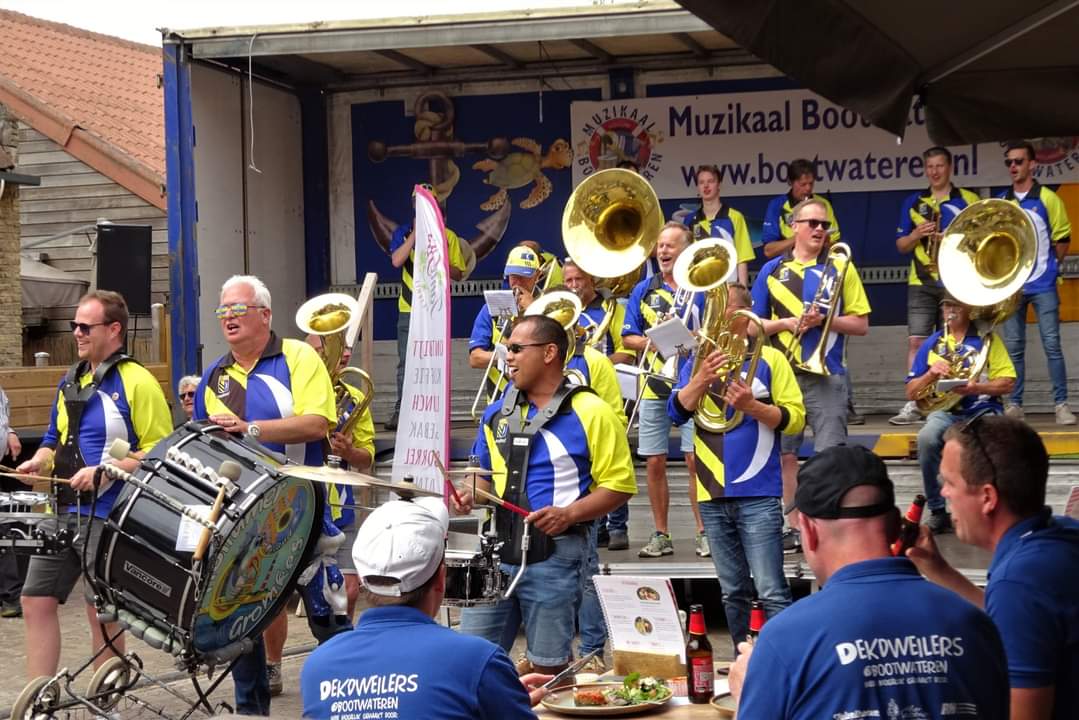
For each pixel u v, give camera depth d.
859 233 10.51
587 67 10.82
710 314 6.38
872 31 4.33
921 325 9.93
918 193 10.14
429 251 5.45
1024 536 3.08
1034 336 10.39
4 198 14.26
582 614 6.26
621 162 10.82
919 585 2.73
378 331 11.33
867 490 2.78
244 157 10.38
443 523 3.21
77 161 17.50
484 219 11.09
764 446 6.39
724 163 10.62
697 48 10.31
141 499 4.64
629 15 8.88
